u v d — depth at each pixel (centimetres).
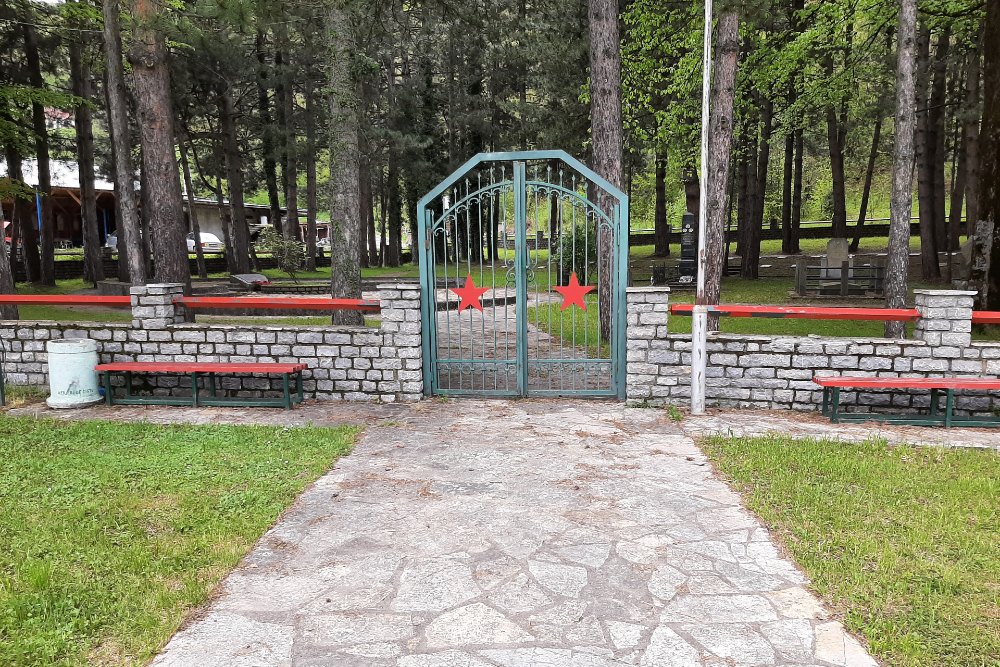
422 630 325
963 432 655
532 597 355
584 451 602
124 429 665
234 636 322
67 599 350
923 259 1925
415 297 778
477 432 667
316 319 1551
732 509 471
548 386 816
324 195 4159
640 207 4309
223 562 393
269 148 2633
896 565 382
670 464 566
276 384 816
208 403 775
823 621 332
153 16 980
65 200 3612
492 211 798
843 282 1568
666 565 390
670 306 743
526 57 2239
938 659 301
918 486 502
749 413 732
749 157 2159
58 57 2231
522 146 3139
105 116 2642
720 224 927
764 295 1703
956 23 1528
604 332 1183
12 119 1575
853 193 4494
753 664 297
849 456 574
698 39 1599
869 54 1739
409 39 2470
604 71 1135
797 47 1551
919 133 1842
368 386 800
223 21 957
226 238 3011
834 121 2095
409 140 2909
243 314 1761
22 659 299
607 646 311
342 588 367
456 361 815
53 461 568
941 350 694
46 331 827
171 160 1246
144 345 822
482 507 477
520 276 794
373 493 505
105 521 450
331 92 1009
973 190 1741
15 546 410
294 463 563
